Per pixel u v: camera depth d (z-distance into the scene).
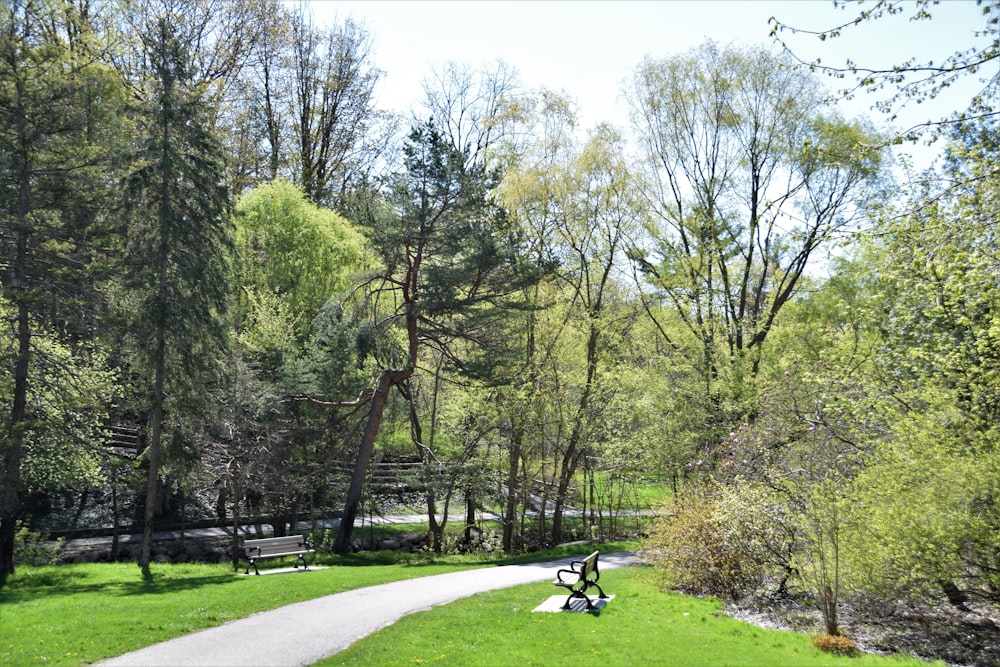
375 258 32.59
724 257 28.23
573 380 30.92
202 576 19.80
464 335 27.64
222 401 23.20
